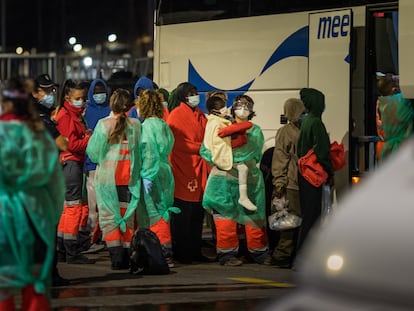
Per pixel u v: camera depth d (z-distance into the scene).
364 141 15.32
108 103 16.75
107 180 13.93
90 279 13.42
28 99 8.07
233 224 15.23
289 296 4.88
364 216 4.61
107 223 14.15
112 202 14.01
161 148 14.09
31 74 28.86
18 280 7.80
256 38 16.86
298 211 14.62
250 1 17.00
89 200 16.83
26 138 7.88
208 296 12.03
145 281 13.35
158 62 18.58
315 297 4.58
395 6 14.91
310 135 14.12
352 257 4.53
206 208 15.27
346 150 15.27
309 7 16.06
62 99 14.62
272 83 16.56
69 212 14.95
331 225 4.71
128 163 13.93
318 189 14.17
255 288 12.79
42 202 7.99
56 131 11.61
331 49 15.60
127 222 14.21
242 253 16.12
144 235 13.93
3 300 7.82
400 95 14.30
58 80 28.91
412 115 14.27
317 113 14.27
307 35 16.02
